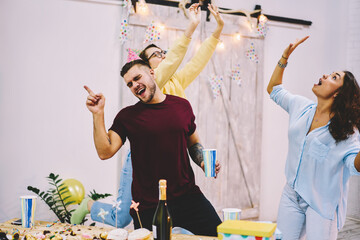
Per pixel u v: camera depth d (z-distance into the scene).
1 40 3.83
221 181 4.61
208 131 4.53
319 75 5.14
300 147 2.55
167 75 2.68
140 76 2.03
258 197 4.78
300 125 2.58
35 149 3.95
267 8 4.84
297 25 4.98
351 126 2.39
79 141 4.07
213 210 2.22
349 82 2.43
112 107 4.17
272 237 1.52
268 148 4.89
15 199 3.91
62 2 3.99
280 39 4.91
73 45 4.04
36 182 3.96
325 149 2.45
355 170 2.31
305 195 2.50
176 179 2.13
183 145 2.16
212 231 2.17
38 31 3.93
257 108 4.76
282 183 4.98
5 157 3.88
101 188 4.14
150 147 2.10
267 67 4.86
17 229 2.05
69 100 4.04
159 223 1.67
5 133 3.87
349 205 5.05
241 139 4.69
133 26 4.18
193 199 2.19
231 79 4.62
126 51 4.16
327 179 2.46
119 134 2.11
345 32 5.26
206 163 1.97
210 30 4.46
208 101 4.52
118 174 4.21
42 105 3.96
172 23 4.30
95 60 4.11
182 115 2.16
